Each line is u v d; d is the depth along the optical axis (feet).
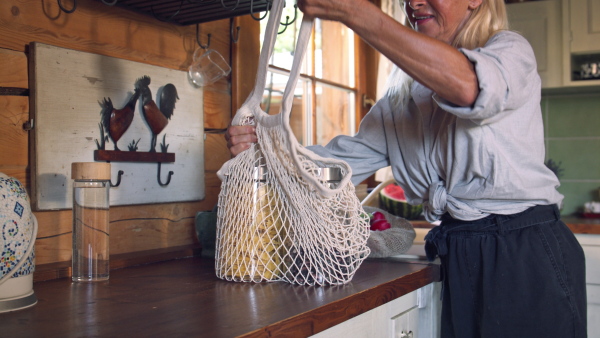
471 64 3.23
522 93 3.38
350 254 3.49
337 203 3.46
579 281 4.00
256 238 3.55
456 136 3.88
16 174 3.74
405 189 4.72
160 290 3.34
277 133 3.40
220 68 5.00
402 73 4.56
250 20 5.78
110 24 4.34
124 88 4.40
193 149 5.05
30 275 2.98
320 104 8.14
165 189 4.76
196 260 4.63
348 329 3.17
